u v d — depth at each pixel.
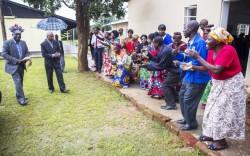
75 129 4.01
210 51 3.14
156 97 5.39
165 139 3.58
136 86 6.59
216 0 6.31
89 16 8.12
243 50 10.08
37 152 3.34
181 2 7.89
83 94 6.06
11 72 5.16
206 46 3.03
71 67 10.56
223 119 2.92
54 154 3.28
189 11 7.84
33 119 4.47
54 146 3.49
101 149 3.37
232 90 2.84
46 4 8.45
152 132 3.84
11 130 4.03
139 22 11.34
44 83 7.36
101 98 5.68
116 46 6.33
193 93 3.51
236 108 2.86
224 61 2.73
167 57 4.27
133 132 3.86
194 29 3.41
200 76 3.42
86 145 3.48
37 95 6.02
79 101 5.49
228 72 2.82
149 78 5.84
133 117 4.48
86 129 4.01
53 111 4.88
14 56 5.12
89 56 14.29
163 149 3.32
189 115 3.65
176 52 3.97
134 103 5.09
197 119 4.17
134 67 6.66
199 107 4.79
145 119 4.38
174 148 3.35
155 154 3.20
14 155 3.28
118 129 3.99
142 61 5.96
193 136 3.50
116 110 4.88
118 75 6.41
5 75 8.88
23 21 16.86
